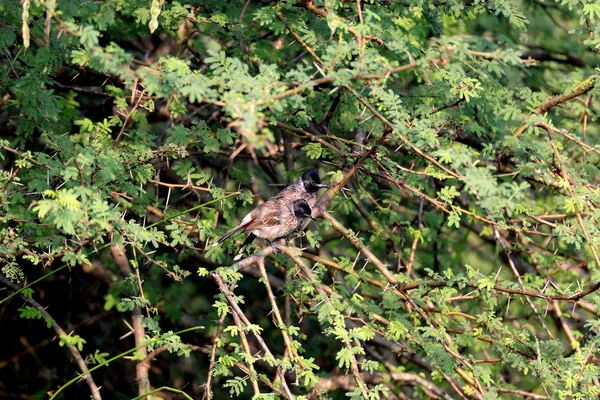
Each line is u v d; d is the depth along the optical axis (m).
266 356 9.82
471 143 14.73
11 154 14.79
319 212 12.11
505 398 15.17
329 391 16.12
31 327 16.80
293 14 12.06
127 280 11.67
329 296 11.84
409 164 15.01
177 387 16.92
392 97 9.81
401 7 11.78
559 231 10.99
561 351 11.71
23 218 10.52
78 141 12.50
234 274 10.33
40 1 8.25
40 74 11.07
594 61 17.61
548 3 18.12
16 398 16.72
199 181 11.96
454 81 10.79
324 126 12.78
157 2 8.82
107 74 12.70
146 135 11.65
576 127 14.48
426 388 15.27
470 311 15.45
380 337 16.22
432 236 15.13
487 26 17.33
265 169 15.70
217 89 9.00
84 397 16.84
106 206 8.63
